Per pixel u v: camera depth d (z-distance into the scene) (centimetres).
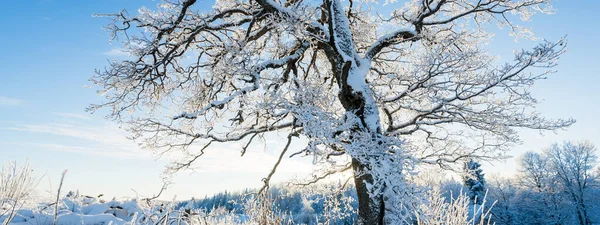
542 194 3866
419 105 907
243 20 939
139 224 393
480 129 821
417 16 1034
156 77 999
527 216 3831
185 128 1024
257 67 774
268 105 648
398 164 614
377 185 636
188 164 911
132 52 915
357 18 1122
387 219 619
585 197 3656
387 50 1081
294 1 913
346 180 957
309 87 664
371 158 638
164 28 902
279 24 696
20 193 455
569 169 3784
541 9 979
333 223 693
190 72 1051
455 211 480
